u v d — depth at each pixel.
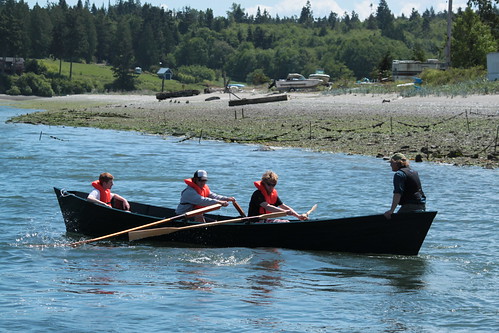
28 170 43.66
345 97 110.88
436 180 38.31
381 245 22.03
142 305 16.38
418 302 16.88
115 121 94.06
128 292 17.56
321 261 21.38
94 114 107.19
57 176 41.25
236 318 15.45
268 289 18.05
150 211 26.64
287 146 59.00
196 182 24.20
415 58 179.00
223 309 16.11
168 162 48.66
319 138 62.81
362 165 45.91
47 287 18.03
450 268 20.56
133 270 20.09
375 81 175.25
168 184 38.56
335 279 19.22
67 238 24.94
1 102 199.25
